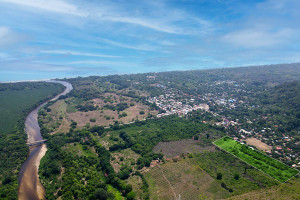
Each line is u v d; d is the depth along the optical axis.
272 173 119.94
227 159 137.50
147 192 109.31
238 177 116.62
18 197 114.31
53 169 132.75
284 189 104.56
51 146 168.88
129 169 130.12
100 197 104.69
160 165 133.88
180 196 104.81
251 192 103.88
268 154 148.75
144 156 146.00
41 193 118.00
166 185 114.25
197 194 105.62
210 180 115.81
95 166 138.38
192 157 141.62
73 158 146.75
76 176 123.88
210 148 156.25
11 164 142.00
